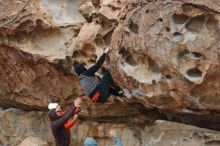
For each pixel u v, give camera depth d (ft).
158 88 23.44
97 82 23.16
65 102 29.12
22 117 31.78
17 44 28.27
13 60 29.14
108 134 28.71
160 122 26.13
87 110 28.60
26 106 31.48
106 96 23.45
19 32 28.02
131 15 23.31
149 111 26.55
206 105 22.93
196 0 21.65
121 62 23.89
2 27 27.96
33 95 30.01
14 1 28.40
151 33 22.65
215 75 21.88
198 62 22.02
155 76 23.34
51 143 30.68
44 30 27.99
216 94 22.52
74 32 27.96
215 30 21.59
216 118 24.12
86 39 25.82
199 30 22.07
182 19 22.38
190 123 25.49
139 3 23.30
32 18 27.50
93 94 23.07
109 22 25.41
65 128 23.89
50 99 29.43
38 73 28.76
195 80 22.34
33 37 28.22
